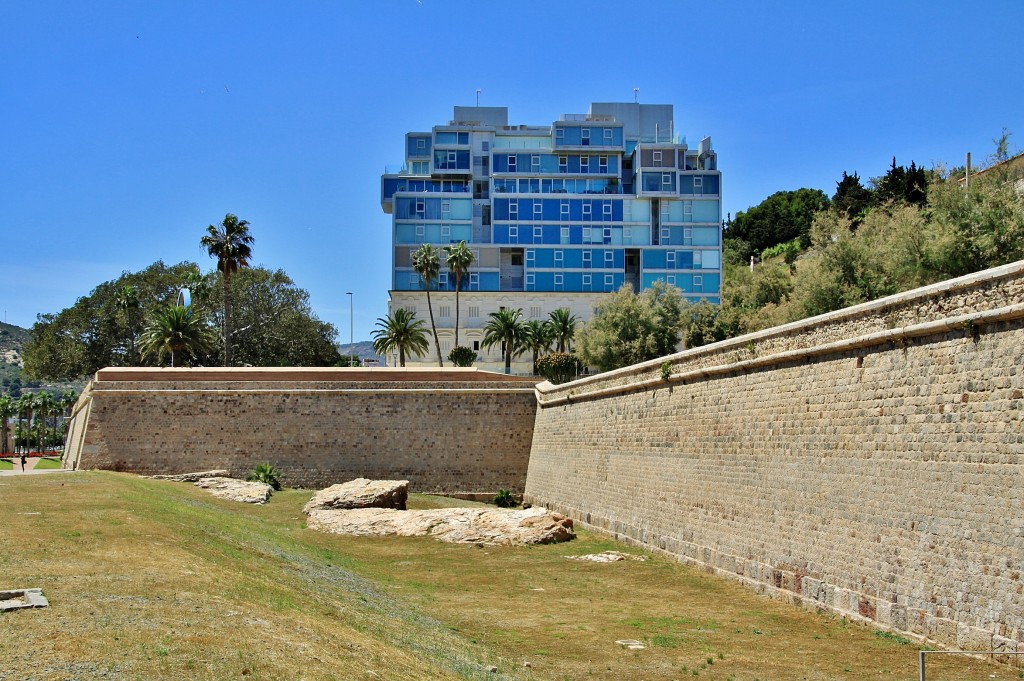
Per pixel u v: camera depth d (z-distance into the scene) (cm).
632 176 12588
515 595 2983
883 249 5447
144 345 9425
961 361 2167
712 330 8419
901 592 2297
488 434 6159
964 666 1983
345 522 4422
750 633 2427
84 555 2234
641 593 3008
